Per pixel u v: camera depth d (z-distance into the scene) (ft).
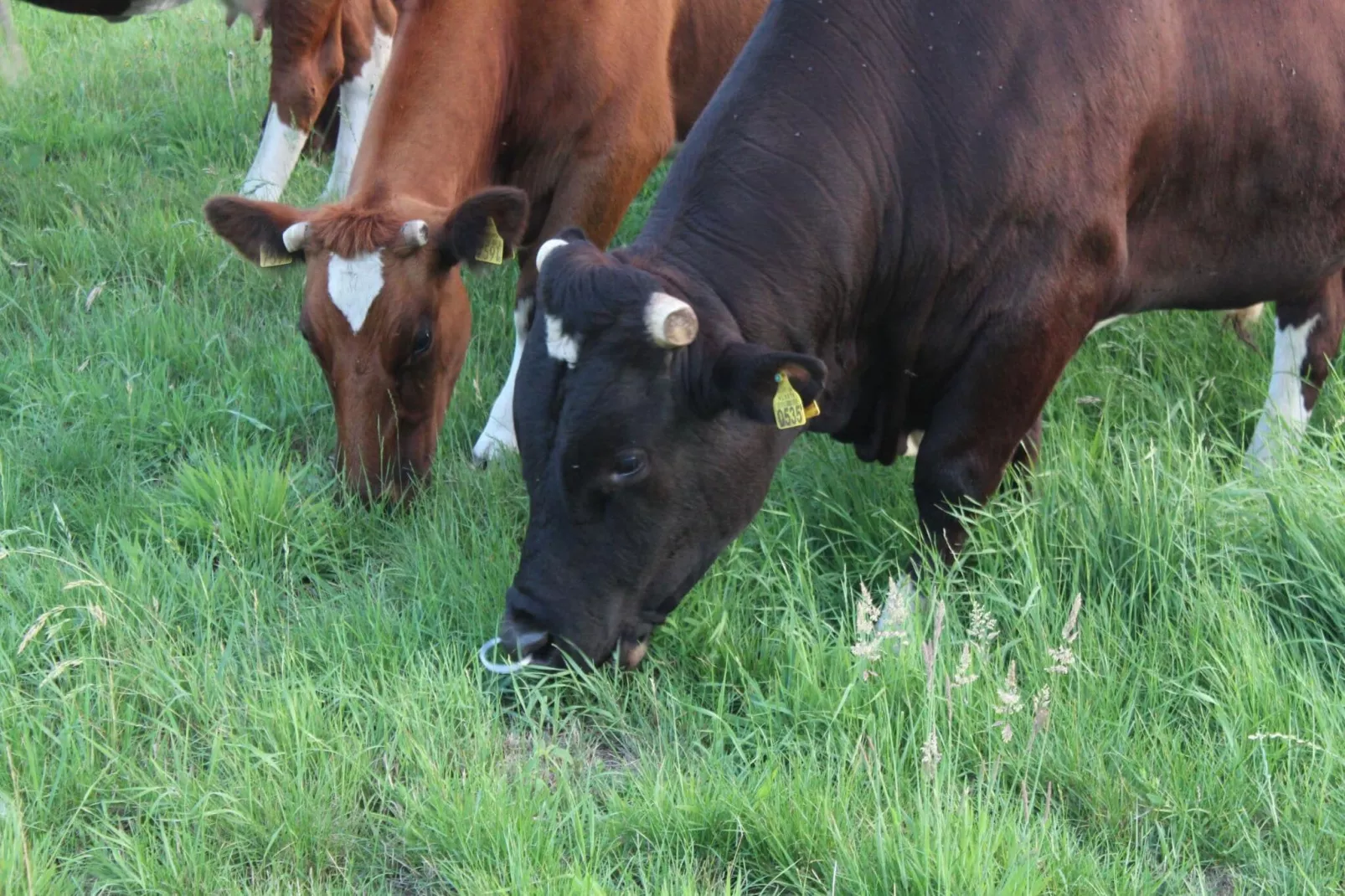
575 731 16.72
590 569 15.99
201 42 45.14
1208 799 14.97
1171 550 18.76
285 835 14.57
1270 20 19.81
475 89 22.85
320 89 32.27
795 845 14.21
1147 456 19.94
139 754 15.98
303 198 33.68
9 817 14.03
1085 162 18.24
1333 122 20.63
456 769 15.57
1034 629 17.62
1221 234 20.81
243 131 37.04
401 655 17.71
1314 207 21.21
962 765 15.78
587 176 24.70
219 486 20.71
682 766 16.15
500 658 16.94
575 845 14.61
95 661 16.84
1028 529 18.97
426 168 22.34
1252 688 16.28
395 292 20.26
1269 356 25.84
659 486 15.65
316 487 21.74
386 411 20.71
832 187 17.12
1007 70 17.79
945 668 16.26
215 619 18.56
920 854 13.60
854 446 20.83
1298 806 14.71
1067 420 22.75
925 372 18.95
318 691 16.99
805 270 16.96
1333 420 23.62
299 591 19.98
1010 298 18.26
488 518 20.85
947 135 17.70
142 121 37.47
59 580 18.37
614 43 24.13
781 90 17.31
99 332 26.08
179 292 28.48
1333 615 17.62
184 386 24.62
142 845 14.19
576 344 15.08
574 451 15.28
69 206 31.53
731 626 18.02
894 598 17.58
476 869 13.99
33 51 43.01
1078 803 15.37
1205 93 19.43
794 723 16.44
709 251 16.58
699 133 17.44
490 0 22.98
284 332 26.76
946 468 19.06
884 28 17.65
